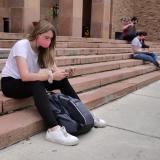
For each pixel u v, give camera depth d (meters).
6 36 7.82
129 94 6.84
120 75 7.58
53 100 4.00
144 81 7.86
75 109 3.94
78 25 12.93
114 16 16.64
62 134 3.75
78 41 9.80
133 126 4.63
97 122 4.41
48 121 3.79
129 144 3.94
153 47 14.91
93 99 5.38
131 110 5.50
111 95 6.01
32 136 3.93
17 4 10.54
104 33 15.22
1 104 4.09
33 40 4.04
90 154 3.58
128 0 18.50
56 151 3.59
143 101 6.23
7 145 3.59
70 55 8.00
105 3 15.05
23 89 4.10
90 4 17.20
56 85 4.30
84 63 7.72
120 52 10.57
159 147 3.92
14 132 3.66
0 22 11.17
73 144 3.75
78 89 5.79
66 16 12.75
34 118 4.06
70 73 4.34
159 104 6.05
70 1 12.62
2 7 11.04
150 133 4.39
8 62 4.22
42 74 3.92
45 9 13.80
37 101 3.84
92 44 9.87
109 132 4.30
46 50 4.13
